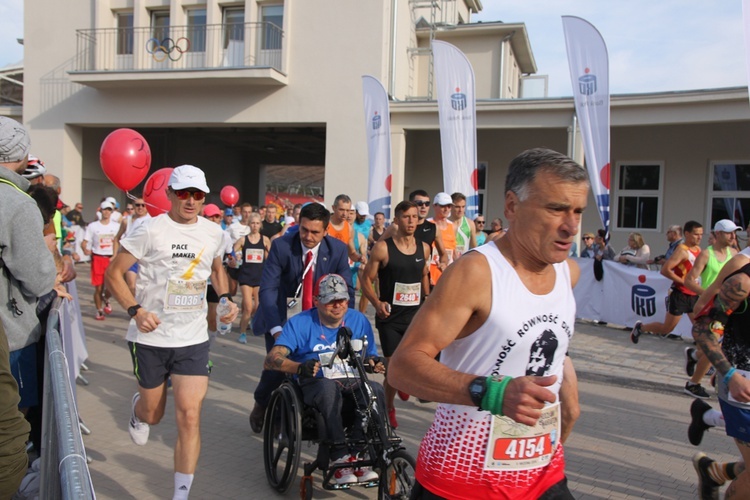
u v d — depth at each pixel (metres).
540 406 1.70
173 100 19.83
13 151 3.43
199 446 3.88
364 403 4.02
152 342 3.86
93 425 5.48
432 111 17.48
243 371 7.64
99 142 23.14
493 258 1.96
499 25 19.88
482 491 2.04
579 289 11.66
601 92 11.51
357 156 18.33
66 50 20.94
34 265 3.44
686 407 6.66
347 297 4.43
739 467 3.58
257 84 18.83
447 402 1.82
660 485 4.55
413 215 5.39
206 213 9.76
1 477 2.02
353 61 18.25
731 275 3.26
